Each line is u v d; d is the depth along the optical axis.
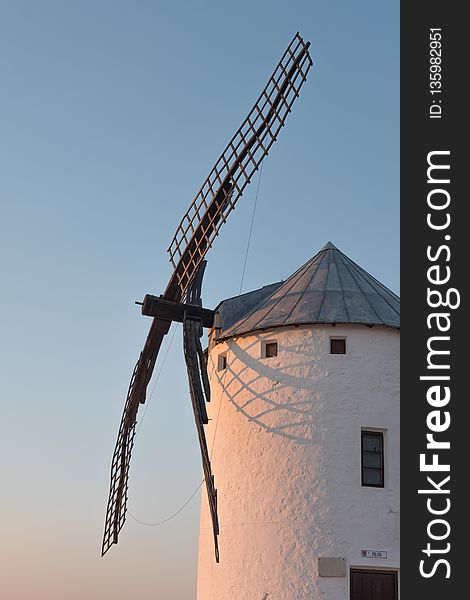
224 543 24.42
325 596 22.70
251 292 27.34
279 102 24.84
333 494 23.39
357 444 23.77
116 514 28.00
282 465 23.91
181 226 26.31
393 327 24.44
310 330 24.45
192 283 26.06
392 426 24.05
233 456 24.88
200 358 25.41
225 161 25.44
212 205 25.36
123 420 27.91
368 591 23.05
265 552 23.53
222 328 26.12
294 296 25.42
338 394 24.02
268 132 24.78
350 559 22.97
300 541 23.22
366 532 23.20
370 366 24.25
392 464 23.81
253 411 24.70
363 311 24.62
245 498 24.27
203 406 24.72
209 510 25.70
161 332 26.41
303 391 24.16
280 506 23.66
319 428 23.84
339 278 25.80
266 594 23.20
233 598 23.72
